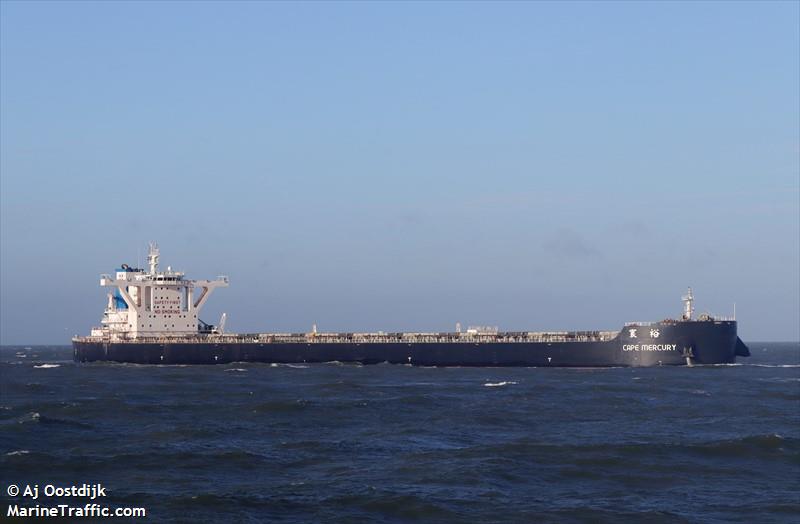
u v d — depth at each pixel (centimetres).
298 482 7438
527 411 11538
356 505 6725
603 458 8269
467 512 6600
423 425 10394
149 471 7862
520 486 7369
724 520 6450
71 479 7600
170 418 10975
